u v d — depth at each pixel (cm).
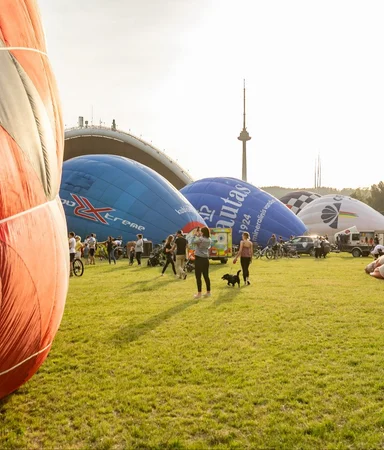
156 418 420
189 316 864
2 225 367
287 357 593
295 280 1480
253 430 394
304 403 449
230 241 2378
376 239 3394
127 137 6275
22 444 375
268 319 830
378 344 652
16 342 398
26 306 393
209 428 398
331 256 3219
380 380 506
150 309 939
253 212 3541
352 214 5112
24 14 457
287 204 6200
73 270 1648
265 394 470
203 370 548
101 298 1094
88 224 2827
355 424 402
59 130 480
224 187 3669
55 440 382
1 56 405
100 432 392
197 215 2906
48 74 476
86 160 3061
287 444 368
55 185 453
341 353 610
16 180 383
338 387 487
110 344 667
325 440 375
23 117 403
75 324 800
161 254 2145
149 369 554
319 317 845
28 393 482
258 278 1551
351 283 1389
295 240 3325
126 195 2838
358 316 855
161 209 2800
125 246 2752
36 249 399
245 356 601
